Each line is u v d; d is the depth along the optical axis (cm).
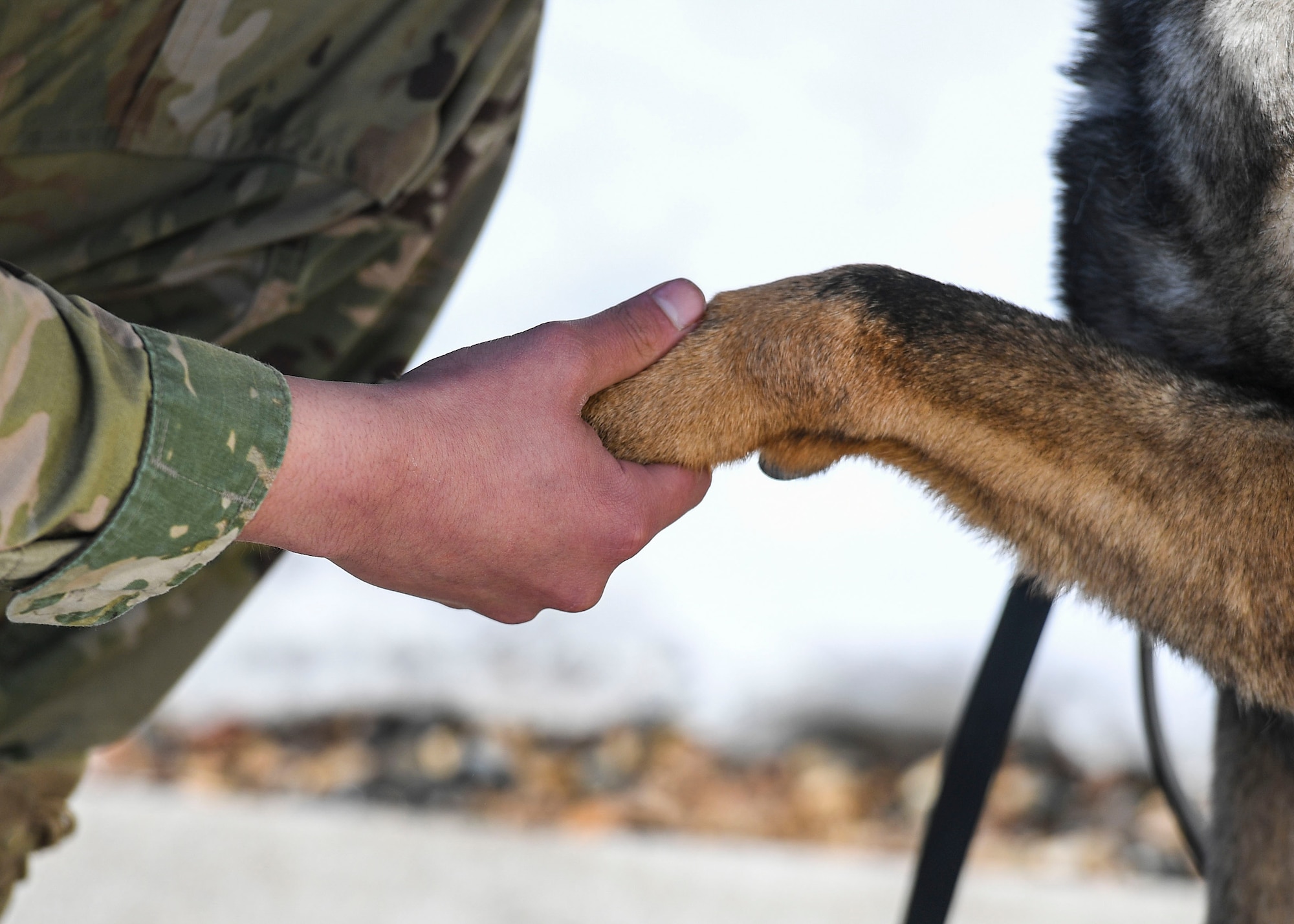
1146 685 207
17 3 169
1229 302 190
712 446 167
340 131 200
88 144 186
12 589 123
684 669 438
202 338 201
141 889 304
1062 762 403
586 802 396
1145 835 375
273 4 191
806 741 423
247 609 449
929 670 431
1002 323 174
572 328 161
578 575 158
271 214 199
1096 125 208
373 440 139
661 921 298
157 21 183
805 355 168
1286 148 182
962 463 174
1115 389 171
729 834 383
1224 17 187
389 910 298
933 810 188
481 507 147
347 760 410
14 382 112
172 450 122
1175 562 170
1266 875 209
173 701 430
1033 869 361
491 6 205
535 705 430
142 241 193
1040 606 184
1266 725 203
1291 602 167
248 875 315
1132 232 201
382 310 214
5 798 196
